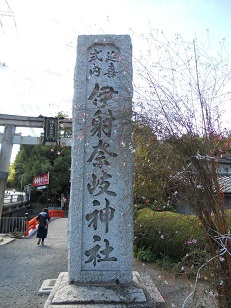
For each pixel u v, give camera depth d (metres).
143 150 3.09
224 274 2.40
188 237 5.68
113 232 3.76
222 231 2.42
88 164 3.91
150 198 3.93
